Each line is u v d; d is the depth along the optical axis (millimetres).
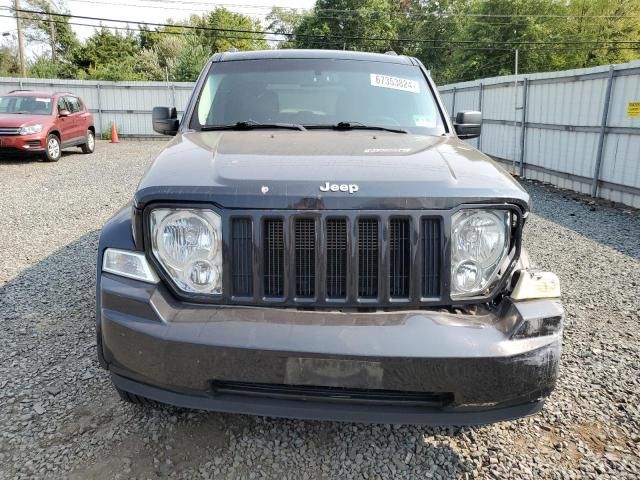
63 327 3707
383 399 2002
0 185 9977
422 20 50469
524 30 40562
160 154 2605
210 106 3438
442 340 1922
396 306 2074
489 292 2141
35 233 6441
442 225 2055
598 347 3557
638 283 4863
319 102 3422
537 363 1970
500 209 2135
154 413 2705
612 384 3090
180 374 1979
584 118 9492
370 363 1891
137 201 2100
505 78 12453
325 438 2559
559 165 10406
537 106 11102
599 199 9133
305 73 3578
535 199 9234
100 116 23234
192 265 2080
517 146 12008
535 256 5750
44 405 2756
